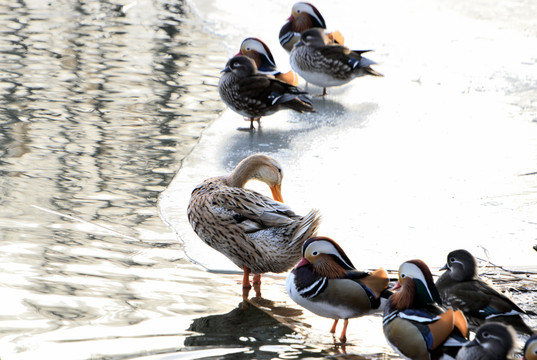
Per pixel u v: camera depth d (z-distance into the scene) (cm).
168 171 1300
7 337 804
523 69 1844
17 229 1060
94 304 884
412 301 796
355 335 867
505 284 941
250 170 1065
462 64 1883
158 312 880
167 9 2352
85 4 2384
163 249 1045
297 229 946
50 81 1727
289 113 1636
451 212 1157
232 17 2264
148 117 1556
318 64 1691
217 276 998
